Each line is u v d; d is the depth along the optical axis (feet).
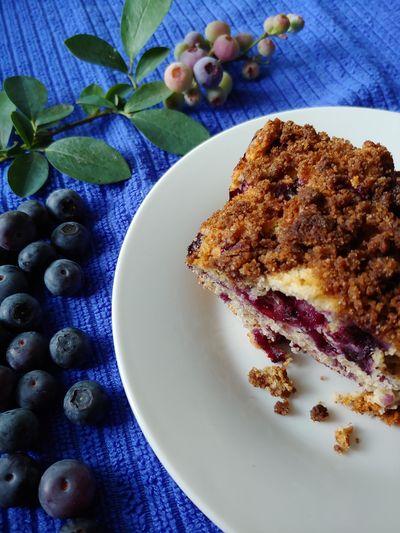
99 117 0.83
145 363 0.56
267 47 0.85
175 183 0.67
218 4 0.96
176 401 0.54
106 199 0.75
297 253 0.51
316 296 0.50
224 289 0.58
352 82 0.83
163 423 0.52
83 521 0.51
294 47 0.89
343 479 0.51
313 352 0.58
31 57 0.92
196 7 0.96
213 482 0.49
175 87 0.78
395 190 0.54
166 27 0.94
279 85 0.86
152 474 0.55
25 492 0.53
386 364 0.52
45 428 0.58
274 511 0.48
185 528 0.53
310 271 0.50
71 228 0.68
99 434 0.58
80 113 0.85
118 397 0.60
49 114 0.78
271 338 0.59
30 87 0.78
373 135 0.70
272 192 0.56
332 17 0.91
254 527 0.47
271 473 0.51
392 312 0.49
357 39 0.89
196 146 0.77
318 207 0.53
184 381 0.55
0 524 0.53
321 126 0.71
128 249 0.62
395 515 0.49
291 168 0.58
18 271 0.66
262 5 0.94
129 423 0.58
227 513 0.48
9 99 0.78
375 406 0.55
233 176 0.62
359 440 0.54
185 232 0.65
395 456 0.53
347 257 0.50
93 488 0.53
